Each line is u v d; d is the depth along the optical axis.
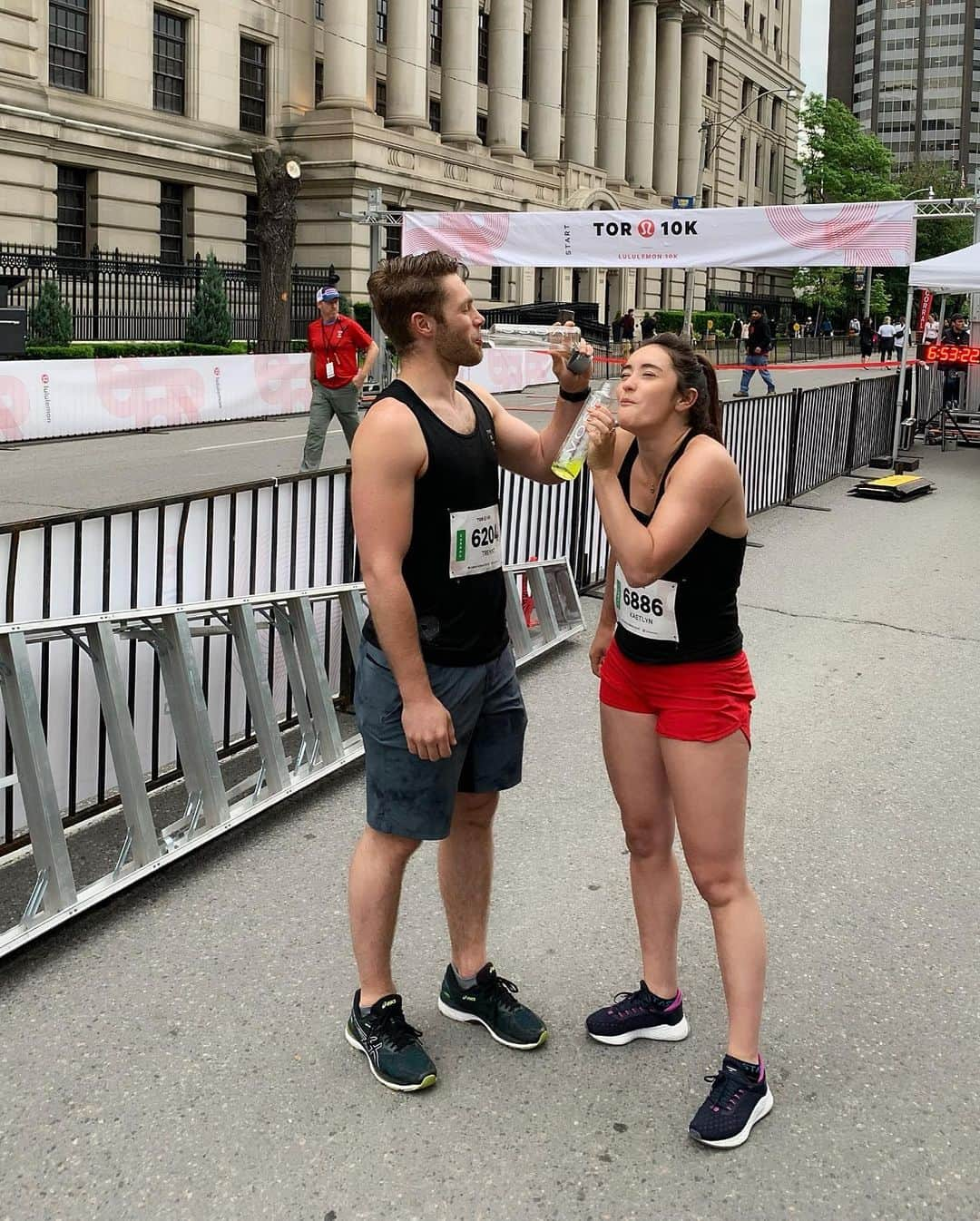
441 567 2.86
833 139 70.50
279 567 5.30
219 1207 2.53
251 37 33.12
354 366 12.23
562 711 5.98
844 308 65.88
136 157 28.91
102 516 4.29
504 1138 2.78
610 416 2.71
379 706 2.90
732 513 2.77
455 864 3.16
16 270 24.12
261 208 26.86
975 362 17.09
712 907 2.90
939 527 11.36
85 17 27.91
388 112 37.59
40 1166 2.65
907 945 3.72
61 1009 3.27
